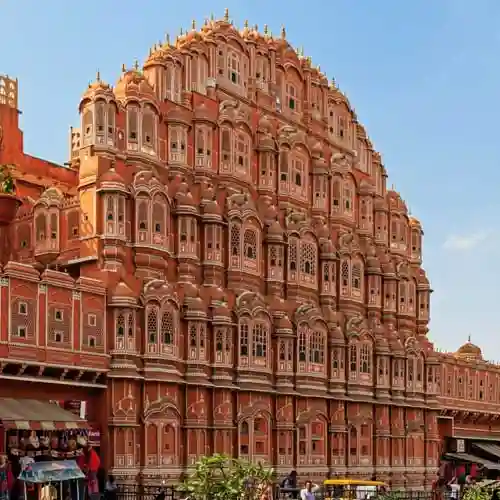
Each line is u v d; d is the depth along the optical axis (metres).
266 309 68.44
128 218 61.66
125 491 55.25
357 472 75.38
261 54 77.38
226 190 69.44
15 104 66.12
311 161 79.25
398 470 80.75
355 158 86.31
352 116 87.06
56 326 54.31
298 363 71.00
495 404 103.62
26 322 52.47
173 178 66.56
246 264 69.00
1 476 47.59
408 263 89.94
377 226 86.81
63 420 51.25
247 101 74.88
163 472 58.81
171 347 60.97
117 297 58.12
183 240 64.88
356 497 54.88
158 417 59.31
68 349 54.91
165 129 67.25
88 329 56.53
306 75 81.69
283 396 69.38
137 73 66.25
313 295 75.38
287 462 68.81
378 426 79.12
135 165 63.94
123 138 64.12
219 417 63.62
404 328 86.12
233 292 67.25
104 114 62.84
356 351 77.06
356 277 80.62
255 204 72.06
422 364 85.88
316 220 78.19
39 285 53.47
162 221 63.19
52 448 52.72
